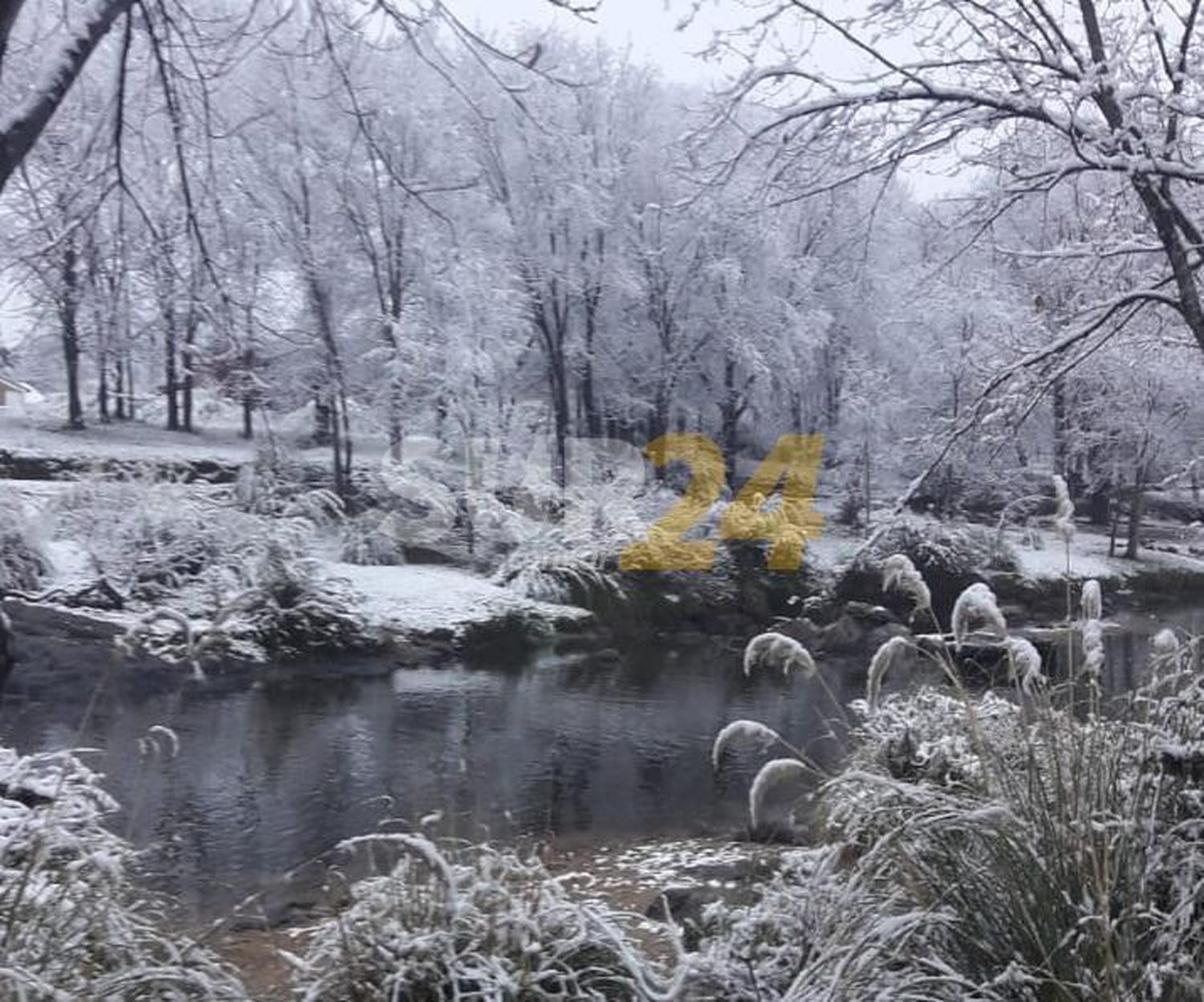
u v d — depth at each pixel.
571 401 29.53
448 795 10.70
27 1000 3.05
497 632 20.20
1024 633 8.48
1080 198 9.46
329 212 21.34
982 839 3.59
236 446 26.70
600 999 3.51
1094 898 3.34
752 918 3.94
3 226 8.66
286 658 17.19
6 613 16.25
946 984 3.34
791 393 28.84
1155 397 13.39
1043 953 3.31
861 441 26.80
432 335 24.45
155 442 26.12
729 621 23.45
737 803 10.52
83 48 6.45
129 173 9.02
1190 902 3.31
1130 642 14.81
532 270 26.70
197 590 18.02
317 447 25.81
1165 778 3.71
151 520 18.22
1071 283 9.88
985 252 9.73
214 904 7.00
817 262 22.92
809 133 8.55
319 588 18.53
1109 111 8.09
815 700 16.23
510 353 26.28
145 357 19.06
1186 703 4.03
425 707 15.12
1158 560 24.56
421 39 7.95
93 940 3.51
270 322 16.45
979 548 20.45
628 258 27.12
